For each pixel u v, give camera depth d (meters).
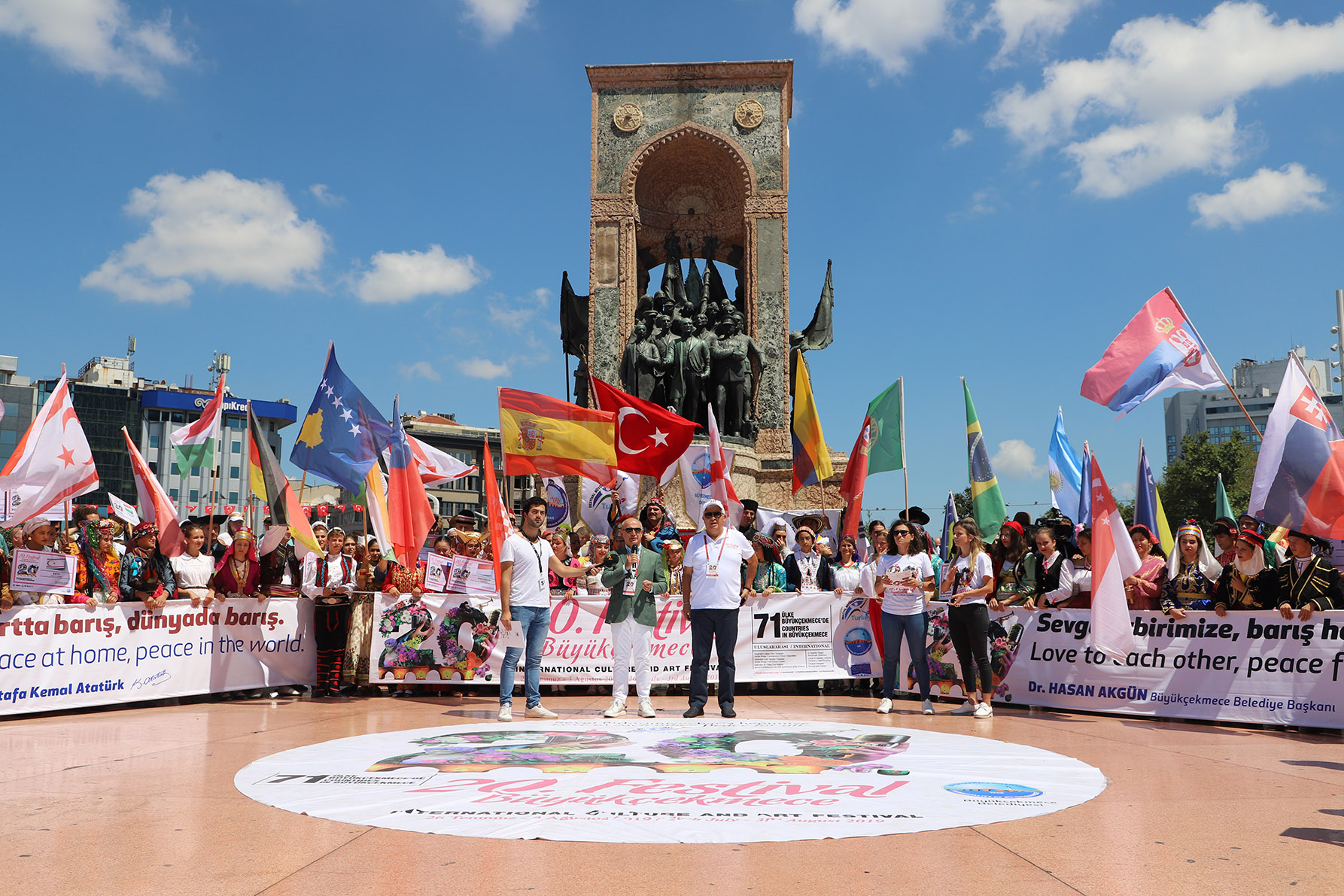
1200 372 12.59
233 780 6.64
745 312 27.44
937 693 12.59
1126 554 11.16
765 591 13.51
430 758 7.50
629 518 11.29
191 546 12.29
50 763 7.39
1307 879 4.43
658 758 7.55
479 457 93.94
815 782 6.56
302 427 14.17
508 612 10.41
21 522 11.08
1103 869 4.57
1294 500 10.13
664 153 27.38
